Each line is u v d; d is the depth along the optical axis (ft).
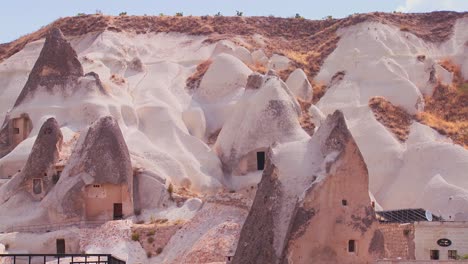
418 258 206.39
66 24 363.15
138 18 366.63
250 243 199.31
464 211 263.90
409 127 309.63
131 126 291.99
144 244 241.35
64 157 266.57
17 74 338.95
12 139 295.07
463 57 350.43
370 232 197.98
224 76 316.19
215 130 306.35
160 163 275.80
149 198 261.65
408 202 279.90
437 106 326.85
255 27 371.35
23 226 252.83
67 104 289.53
